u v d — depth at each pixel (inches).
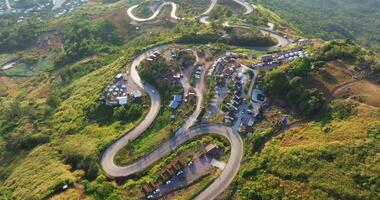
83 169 5398.6
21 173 5664.4
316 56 6338.6
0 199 5275.6
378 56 6407.5
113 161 5526.6
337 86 5713.6
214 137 5585.6
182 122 5900.6
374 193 4037.9
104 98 6825.8
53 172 5334.6
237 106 6018.7
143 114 6318.9
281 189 4466.0
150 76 7007.9
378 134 4621.1
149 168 5300.2
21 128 6934.1
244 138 5497.1
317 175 4404.5
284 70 6097.4
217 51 7500.0
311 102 5383.9
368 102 5339.6
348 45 6589.6
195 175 5024.6
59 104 7500.0
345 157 4468.5
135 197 4857.3
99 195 4854.8
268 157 4894.2
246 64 6894.7
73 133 6461.6
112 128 6220.5
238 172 4970.5
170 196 4830.2
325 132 4972.9
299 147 4820.4
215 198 4704.7
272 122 5551.2
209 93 6343.5
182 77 6850.4
